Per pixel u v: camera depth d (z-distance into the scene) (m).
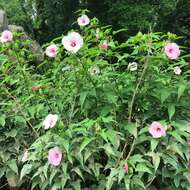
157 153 1.64
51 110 2.00
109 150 1.61
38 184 1.88
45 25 10.13
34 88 1.97
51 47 1.90
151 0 9.55
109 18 9.62
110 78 1.87
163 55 1.76
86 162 1.66
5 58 2.08
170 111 1.72
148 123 1.84
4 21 3.54
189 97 1.83
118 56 1.86
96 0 9.72
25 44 2.17
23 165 1.92
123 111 1.85
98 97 1.82
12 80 2.08
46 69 2.33
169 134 1.70
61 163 1.63
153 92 1.79
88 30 1.94
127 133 1.76
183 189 1.71
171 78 1.87
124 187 1.64
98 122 1.65
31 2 9.84
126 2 9.38
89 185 1.75
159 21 9.68
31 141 2.02
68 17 9.82
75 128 1.67
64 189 1.65
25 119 1.96
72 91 1.85
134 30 9.36
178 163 1.67
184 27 9.89
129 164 1.63
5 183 2.12
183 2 9.73
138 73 1.83
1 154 1.96
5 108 2.05
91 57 1.87
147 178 1.72
